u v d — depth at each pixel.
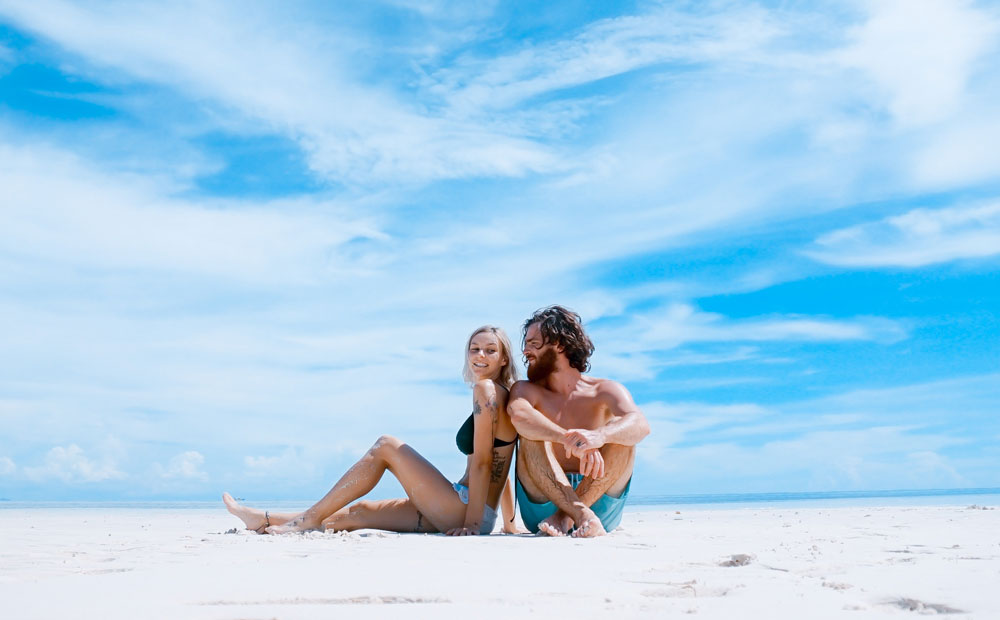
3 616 1.94
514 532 5.19
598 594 2.29
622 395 4.73
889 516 7.45
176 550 3.72
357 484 4.86
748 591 2.32
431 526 4.91
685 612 2.02
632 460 4.71
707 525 6.18
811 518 7.37
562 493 4.51
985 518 6.82
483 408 4.63
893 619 1.93
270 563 3.11
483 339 5.04
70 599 2.19
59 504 18.81
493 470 4.73
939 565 2.97
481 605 2.13
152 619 1.90
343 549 3.70
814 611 2.02
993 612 1.99
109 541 4.36
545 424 4.40
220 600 2.18
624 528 5.34
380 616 1.95
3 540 4.50
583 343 4.86
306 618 1.92
